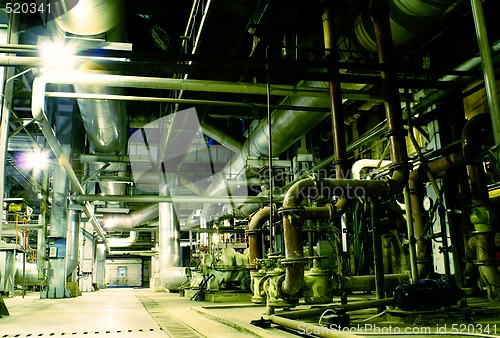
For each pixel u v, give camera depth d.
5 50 5.90
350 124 13.51
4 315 7.12
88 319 6.50
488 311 4.97
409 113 6.97
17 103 13.02
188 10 11.92
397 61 8.14
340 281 5.69
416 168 7.88
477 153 6.32
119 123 10.73
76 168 13.80
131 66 6.19
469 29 8.08
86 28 6.54
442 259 8.55
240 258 10.34
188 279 14.13
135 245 33.31
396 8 6.02
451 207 8.16
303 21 8.59
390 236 11.38
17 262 17.88
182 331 4.96
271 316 4.81
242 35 7.63
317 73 6.41
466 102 8.52
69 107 13.20
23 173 15.98
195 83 7.54
